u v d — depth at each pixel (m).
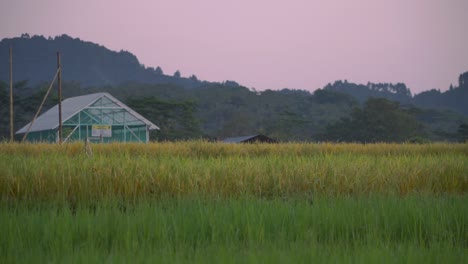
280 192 27.22
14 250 14.51
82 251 13.70
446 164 31.56
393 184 28.62
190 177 26.64
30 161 27.88
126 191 25.48
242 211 18.38
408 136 151.62
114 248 14.66
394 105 157.38
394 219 18.09
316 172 28.50
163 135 141.62
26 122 161.62
